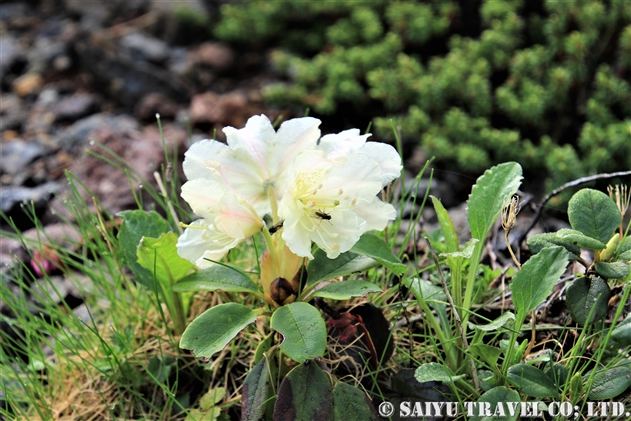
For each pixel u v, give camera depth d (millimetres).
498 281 516
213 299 522
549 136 748
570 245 452
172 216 522
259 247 529
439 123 767
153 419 489
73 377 513
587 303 449
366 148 448
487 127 736
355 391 444
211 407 479
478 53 761
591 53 752
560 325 491
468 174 700
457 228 611
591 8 713
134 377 503
